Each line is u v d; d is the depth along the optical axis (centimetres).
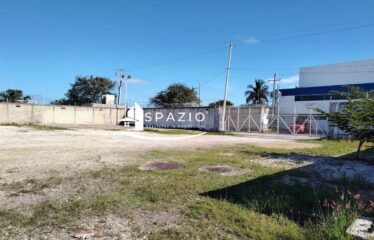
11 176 878
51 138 2183
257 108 3906
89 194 695
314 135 3105
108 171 955
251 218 543
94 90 7794
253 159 1276
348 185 824
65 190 729
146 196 680
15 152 1389
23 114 4688
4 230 489
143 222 530
